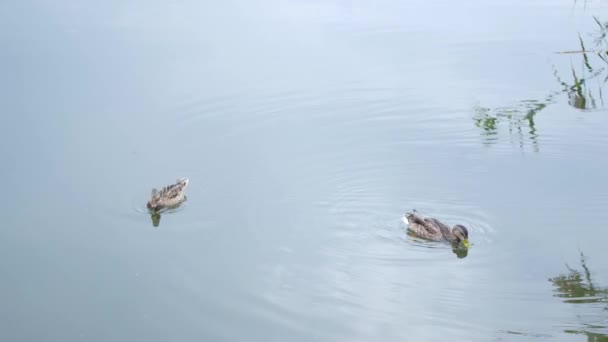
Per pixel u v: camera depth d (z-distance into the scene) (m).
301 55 27.11
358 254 17.14
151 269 16.59
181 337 14.38
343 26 29.33
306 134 22.56
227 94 24.67
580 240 17.42
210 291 15.77
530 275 16.22
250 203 19.27
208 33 28.77
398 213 18.77
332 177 20.33
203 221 18.52
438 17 30.02
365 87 24.97
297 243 17.56
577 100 23.70
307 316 14.92
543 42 27.53
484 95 24.27
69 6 31.34
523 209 18.70
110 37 28.27
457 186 19.83
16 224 18.34
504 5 31.11
